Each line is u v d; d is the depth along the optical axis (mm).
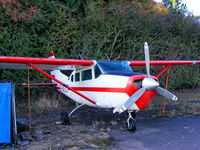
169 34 11797
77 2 10125
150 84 4473
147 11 12438
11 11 7887
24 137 4176
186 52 12312
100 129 5035
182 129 4965
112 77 4930
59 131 4875
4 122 3879
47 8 9336
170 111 7195
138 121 5887
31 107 7770
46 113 7117
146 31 10891
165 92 4844
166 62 6656
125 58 10492
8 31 8117
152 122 5742
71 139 4219
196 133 4621
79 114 6973
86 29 9922
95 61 5488
